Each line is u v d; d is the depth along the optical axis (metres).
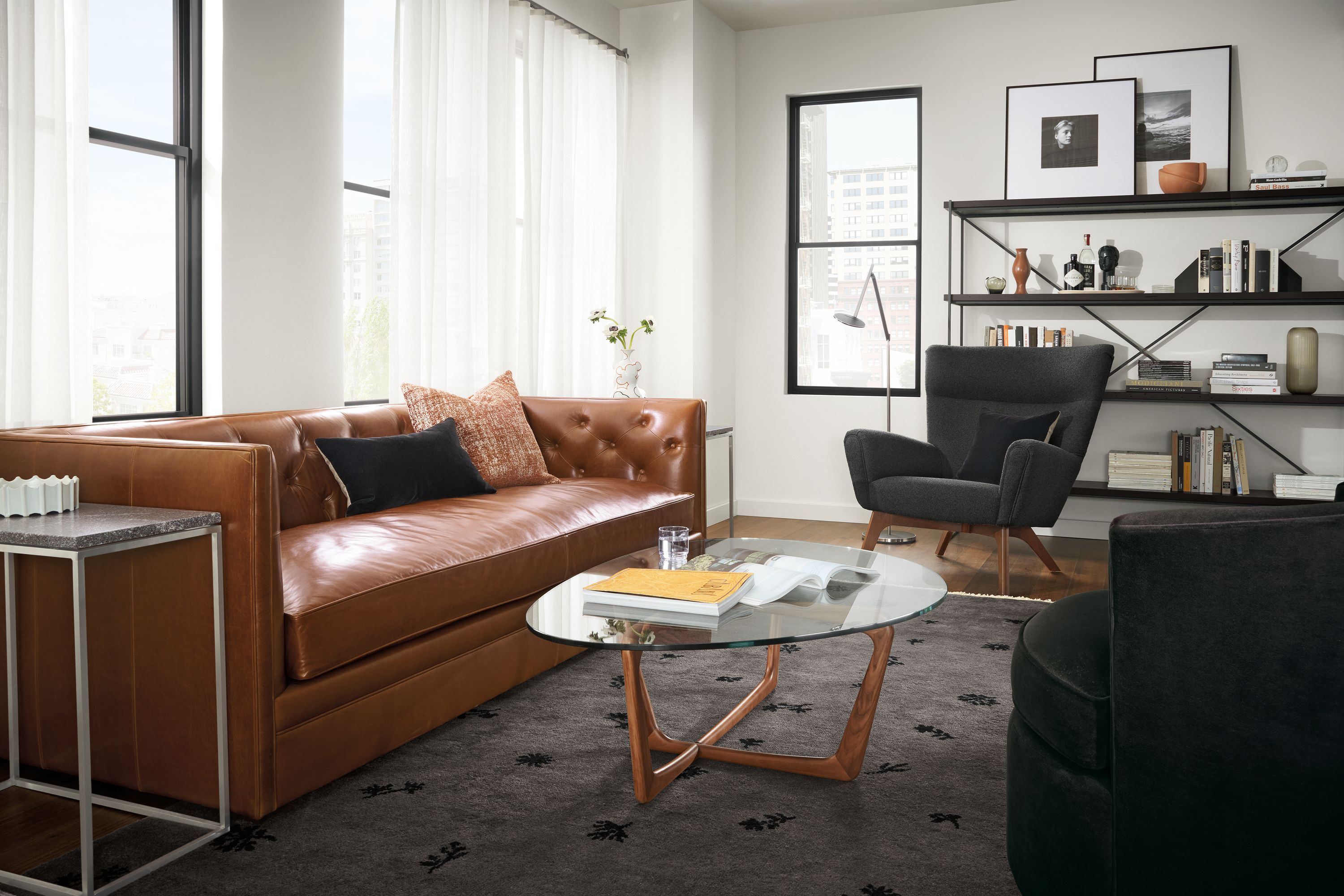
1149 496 4.62
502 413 3.43
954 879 1.67
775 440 5.68
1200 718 1.32
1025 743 1.55
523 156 4.21
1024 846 1.55
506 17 3.99
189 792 1.90
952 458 4.45
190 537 1.84
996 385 4.37
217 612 1.83
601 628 1.77
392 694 2.16
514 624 2.57
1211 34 4.74
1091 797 1.42
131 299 2.81
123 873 1.69
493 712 2.50
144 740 1.94
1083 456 4.16
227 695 1.85
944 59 5.20
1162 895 1.37
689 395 5.17
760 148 5.60
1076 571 4.22
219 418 2.61
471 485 3.11
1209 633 1.30
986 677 2.77
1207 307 4.82
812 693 2.64
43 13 2.42
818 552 2.45
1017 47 5.06
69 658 2.00
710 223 5.31
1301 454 4.71
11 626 2.04
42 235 2.45
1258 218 4.73
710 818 1.90
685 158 5.10
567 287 4.54
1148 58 4.82
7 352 2.36
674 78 5.09
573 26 4.53
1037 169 4.97
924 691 2.65
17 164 2.36
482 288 3.89
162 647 1.90
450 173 3.74
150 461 1.93
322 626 1.94
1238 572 1.28
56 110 2.44
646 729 1.98
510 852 1.76
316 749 1.96
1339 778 1.27
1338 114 4.58
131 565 1.92
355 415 3.06
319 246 3.23
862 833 1.84
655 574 2.07
